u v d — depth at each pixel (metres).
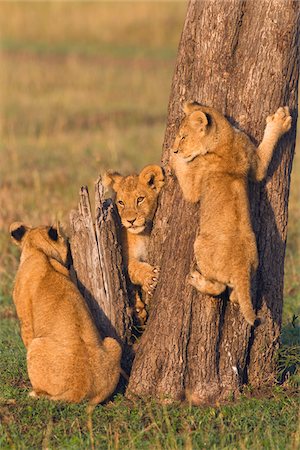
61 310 11.59
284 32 11.68
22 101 41.56
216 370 12.00
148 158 30.00
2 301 17.55
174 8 73.69
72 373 11.30
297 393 12.31
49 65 52.41
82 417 11.14
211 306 11.77
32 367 11.42
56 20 69.69
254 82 11.73
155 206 13.15
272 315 12.35
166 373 11.91
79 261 12.41
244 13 11.77
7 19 68.88
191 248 11.79
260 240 12.02
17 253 19.67
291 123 11.78
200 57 11.92
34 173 26.23
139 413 11.32
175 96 12.41
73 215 12.51
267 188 11.95
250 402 11.75
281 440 10.56
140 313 12.94
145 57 58.75
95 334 11.66
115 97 44.53
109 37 67.00
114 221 12.51
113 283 12.34
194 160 11.36
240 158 11.25
